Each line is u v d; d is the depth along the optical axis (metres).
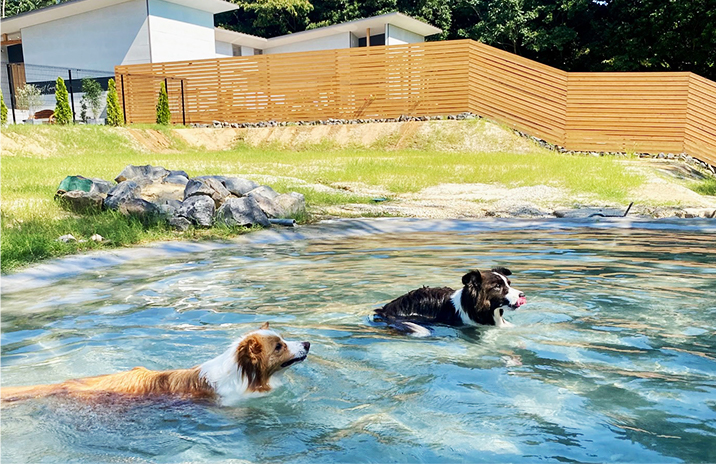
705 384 3.54
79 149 23.64
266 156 23.75
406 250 8.45
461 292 5.07
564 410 3.21
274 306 5.45
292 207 11.88
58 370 3.94
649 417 3.10
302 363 4.01
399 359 4.09
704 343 4.30
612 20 42.59
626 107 24.55
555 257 7.73
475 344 4.41
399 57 27.97
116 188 11.16
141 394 3.50
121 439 3.01
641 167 19.86
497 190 15.66
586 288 5.93
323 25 47.12
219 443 2.96
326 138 27.59
